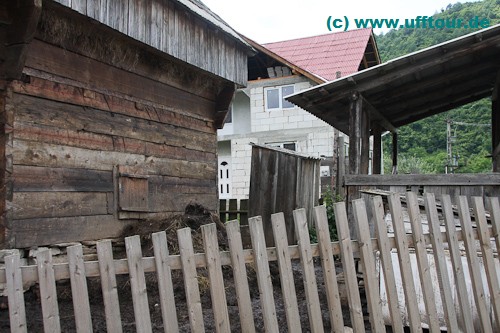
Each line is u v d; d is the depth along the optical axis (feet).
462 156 125.59
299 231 11.64
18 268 9.50
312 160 39.83
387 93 27.20
